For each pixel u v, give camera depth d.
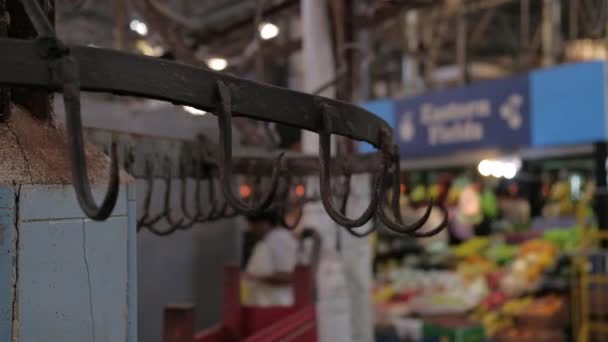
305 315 3.00
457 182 11.84
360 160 1.96
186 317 2.20
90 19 6.36
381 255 9.76
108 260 1.30
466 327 5.66
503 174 11.00
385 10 3.85
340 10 3.42
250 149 3.52
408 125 11.34
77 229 1.23
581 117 8.77
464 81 11.53
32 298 1.14
